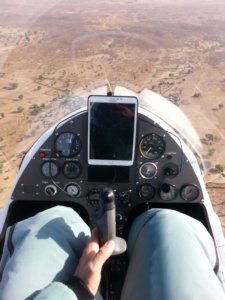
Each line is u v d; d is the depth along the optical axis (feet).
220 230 2.48
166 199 2.58
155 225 1.68
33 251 1.50
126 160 2.45
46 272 1.42
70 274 1.47
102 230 1.67
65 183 2.55
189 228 1.68
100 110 2.33
